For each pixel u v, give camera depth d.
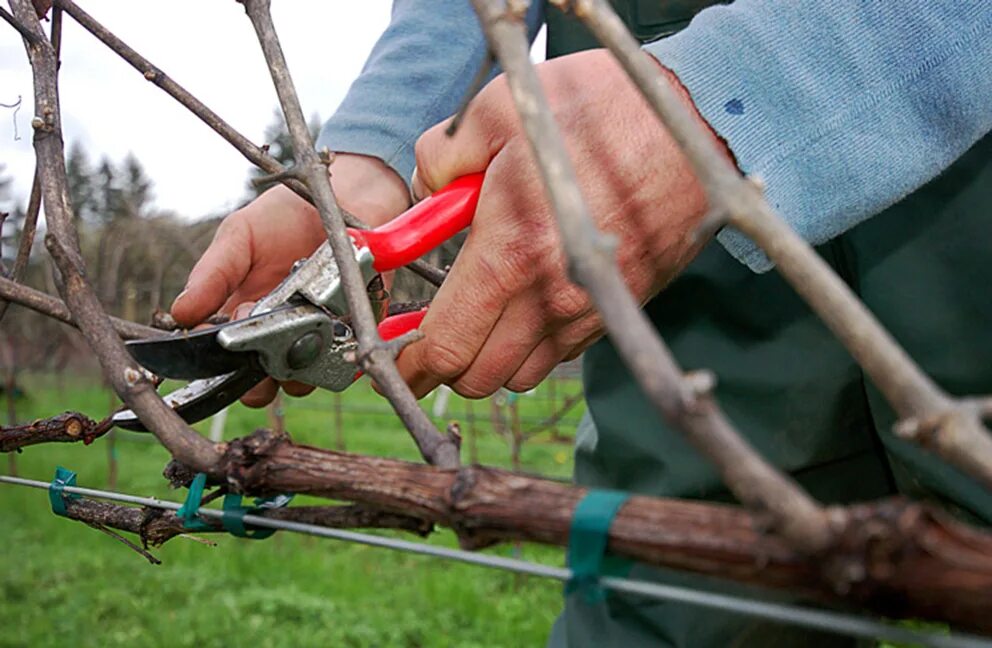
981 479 0.56
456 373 1.36
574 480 2.15
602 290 0.57
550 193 0.61
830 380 1.79
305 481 0.86
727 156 1.22
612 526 0.69
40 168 1.30
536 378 1.47
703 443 0.55
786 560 0.62
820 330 1.80
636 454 1.91
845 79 1.20
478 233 1.28
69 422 1.42
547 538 0.73
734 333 1.85
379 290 1.49
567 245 0.59
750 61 1.20
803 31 1.21
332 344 1.36
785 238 0.60
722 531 0.66
